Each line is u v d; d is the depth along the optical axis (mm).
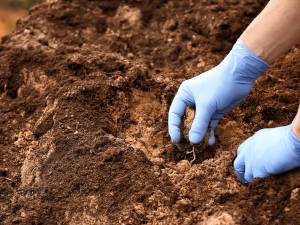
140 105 1365
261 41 1193
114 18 1609
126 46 1531
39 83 1439
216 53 1503
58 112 1330
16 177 1290
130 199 1173
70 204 1192
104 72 1407
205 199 1173
